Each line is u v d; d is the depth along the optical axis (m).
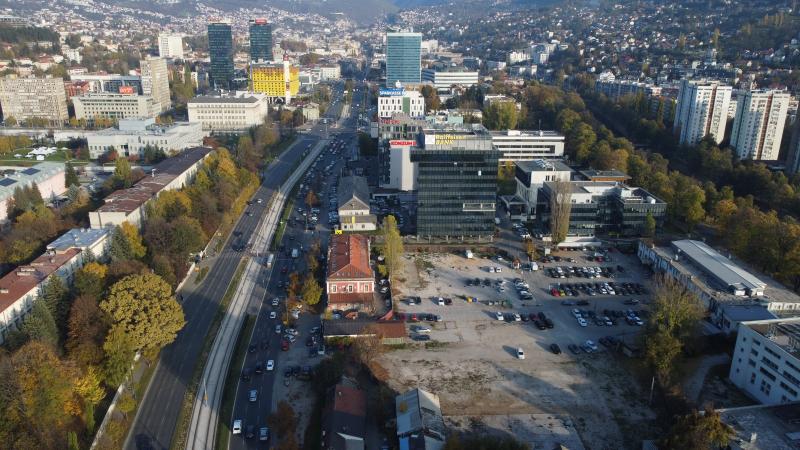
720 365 199.12
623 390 186.50
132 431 164.75
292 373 193.62
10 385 149.62
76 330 183.75
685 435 143.38
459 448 148.38
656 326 196.50
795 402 162.25
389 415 170.62
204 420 171.00
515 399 181.38
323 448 154.38
